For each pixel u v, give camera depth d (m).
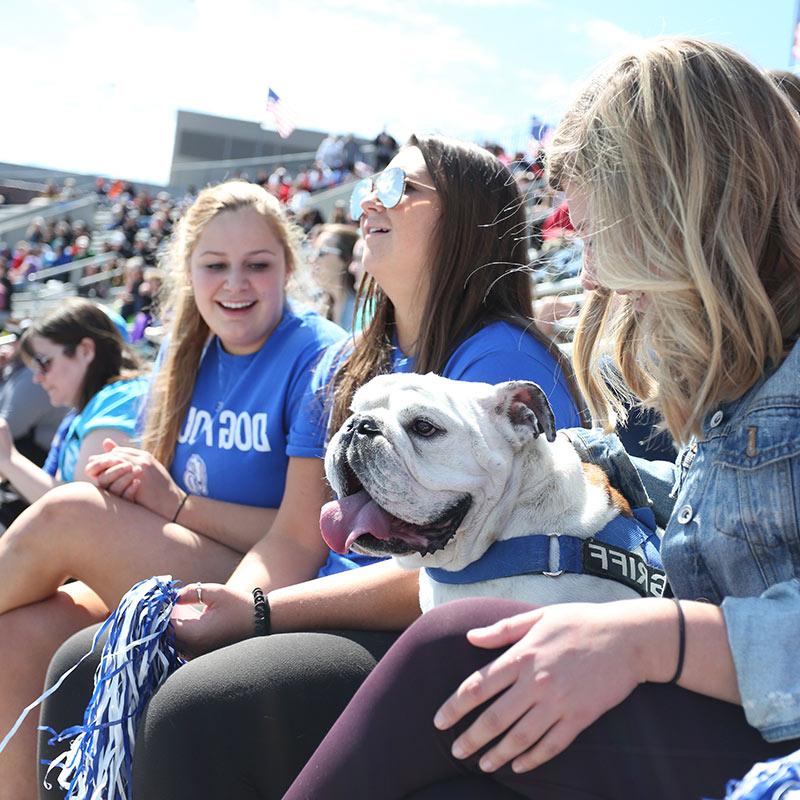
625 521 2.22
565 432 2.49
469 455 2.15
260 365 3.26
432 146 2.84
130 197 38.31
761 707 1.40
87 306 4.84
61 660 2.32
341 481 2.24
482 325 2.75
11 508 5.13
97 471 2.96
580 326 2.26
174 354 3.43
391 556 2.28
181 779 1.88
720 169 1.69
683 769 1.40
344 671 2.04
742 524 1.62
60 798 2.26
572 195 1.96
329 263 6.37
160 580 2.23
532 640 1.42
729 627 1.43
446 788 1.48
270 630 2.29
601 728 1.41
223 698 1.92
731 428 1.69
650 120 1.73
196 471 3.29
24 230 34.34
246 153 43.22
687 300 1.71
